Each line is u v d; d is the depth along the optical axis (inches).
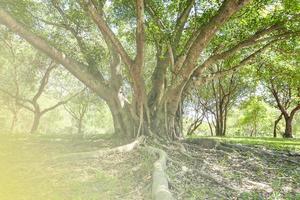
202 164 446.6
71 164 380.5
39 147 512.4
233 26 647.8
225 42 663.8
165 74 644.1
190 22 644.1
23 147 502.3
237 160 497.7
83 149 497.4
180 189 304.2
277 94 1487.5
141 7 493.4
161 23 581.6
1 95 1416.1
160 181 284.0
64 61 572.7
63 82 1550.2
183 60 589.6
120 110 605.6
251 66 899.4
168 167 386.3
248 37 636.7
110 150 440.5
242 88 1536.7
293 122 2192.4
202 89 1535.4
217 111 1478.8
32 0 679.1
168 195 248.4
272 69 804.6
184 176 368.2
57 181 312.7
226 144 576.7
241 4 476.1
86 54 652.7
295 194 350.9
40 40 539.2
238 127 2204.7
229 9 482.0
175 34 623.5
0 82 1375.5
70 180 315.3
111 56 649.0
